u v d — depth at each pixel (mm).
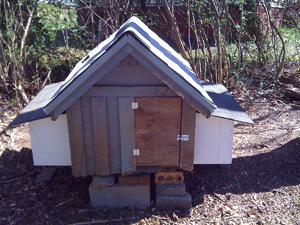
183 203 3318
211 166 4258
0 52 6562
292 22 8125
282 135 5020
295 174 3971
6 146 4633
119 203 3340
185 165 3158
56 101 2717
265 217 3232
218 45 6684
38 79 6719
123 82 2906
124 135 3055
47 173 3889
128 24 3469
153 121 3018
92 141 3088
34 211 3254
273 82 7527
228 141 3373
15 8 6594
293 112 6078
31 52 7125
